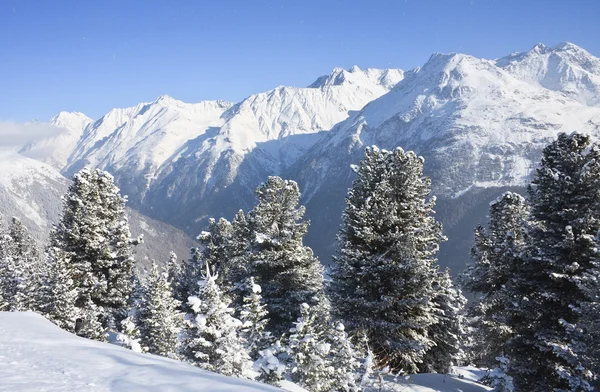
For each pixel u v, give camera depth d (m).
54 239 32.00
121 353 12.12
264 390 8.39
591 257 18.09
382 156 23.44
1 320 16.95
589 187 19.22
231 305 28.14
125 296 33.12
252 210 32.28
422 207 22.91
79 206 31.23
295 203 28.39
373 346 22.00
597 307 15.50
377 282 21.31
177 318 27.91
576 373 17.69
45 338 13.77
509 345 20.66
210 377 9.33
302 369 16.55
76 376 8.94
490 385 24.08
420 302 21.09
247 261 27.39
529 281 20.50
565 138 20.59
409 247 21.25
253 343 18.75
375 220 21.94
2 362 9.98
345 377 17.58
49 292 28.14
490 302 27.36
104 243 31.55
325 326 20.05
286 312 26.12
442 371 26.53
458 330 27.84
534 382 19.34
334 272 23.16
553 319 19.55
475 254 29.84
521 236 27.03
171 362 11.58
